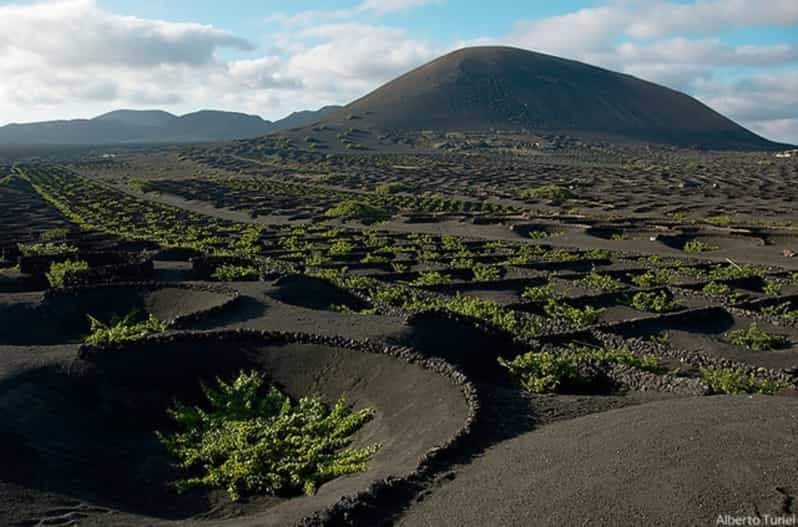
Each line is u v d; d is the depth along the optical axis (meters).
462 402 17.53
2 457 15.62
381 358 21.52
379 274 39.62
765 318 29.50
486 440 15.42
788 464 11.53
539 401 18.14
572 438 14.41
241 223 74.62
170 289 32.81
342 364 21.92
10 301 30.36
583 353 23.36
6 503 13.82
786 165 170.38
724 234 58.38
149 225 70.06
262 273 37.25
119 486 16.30
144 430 19.59
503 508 11.92
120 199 101.25
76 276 35.56
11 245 49.66
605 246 56.09
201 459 17.56
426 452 14.62
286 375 22.17
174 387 21.36
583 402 17.95
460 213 77.94
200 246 51.62
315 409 19.97
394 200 95.81
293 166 172.75
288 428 18.67
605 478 12.12
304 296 33.59
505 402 17.86
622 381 20.72
